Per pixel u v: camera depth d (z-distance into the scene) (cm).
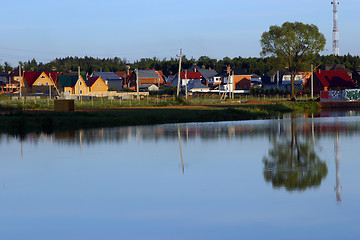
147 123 7850
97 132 6397
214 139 5600
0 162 4072
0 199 2878
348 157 4212
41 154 4497
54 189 3114
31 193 3019
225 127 7100
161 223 2409
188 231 2289
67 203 2784
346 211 2558
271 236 2202
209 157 4303
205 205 2712
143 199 2852
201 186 3170
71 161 4122
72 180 3378
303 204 2703
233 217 2488
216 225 2369
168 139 5619
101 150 4759
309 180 3303
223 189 3075
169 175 3528
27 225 2403
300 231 2262
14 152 4619
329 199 2800
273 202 2753
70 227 2367
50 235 2259
